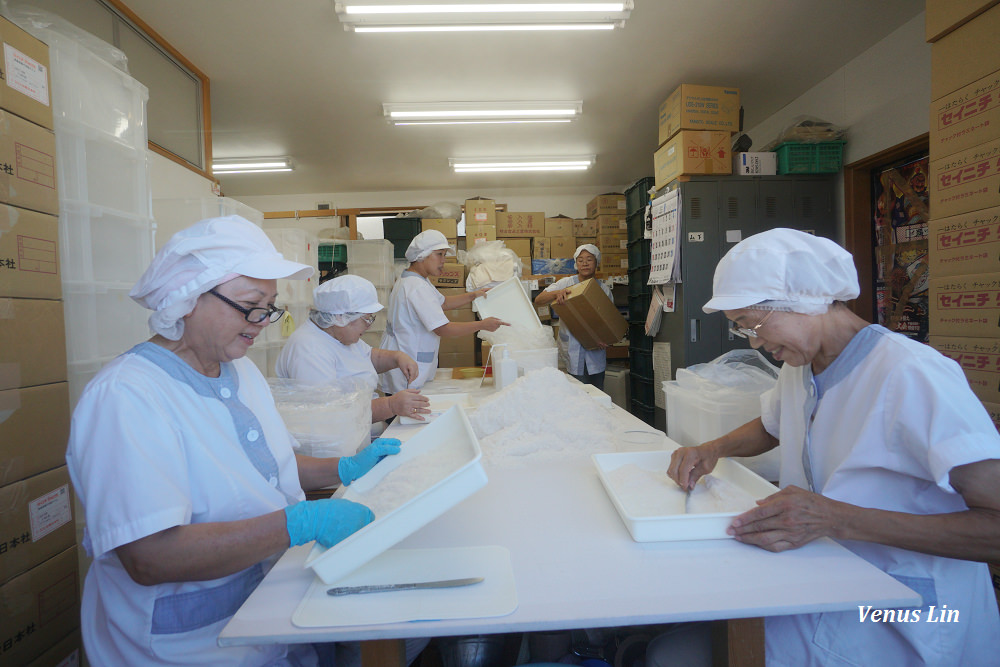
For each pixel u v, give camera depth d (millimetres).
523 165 5215
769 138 4320
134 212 1765
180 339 894
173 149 3037
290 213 5559
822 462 987
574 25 2744
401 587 762
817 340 947
